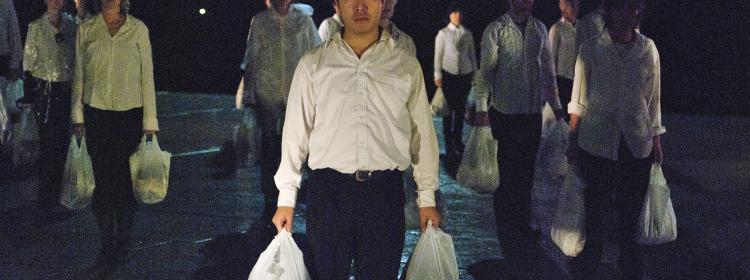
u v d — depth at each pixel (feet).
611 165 16.96
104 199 20.94
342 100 12.56
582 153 17.29
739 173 30.25
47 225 22.80
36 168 29.40
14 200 25.29
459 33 33.37
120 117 20.31
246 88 25.55
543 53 22.43
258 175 29.22
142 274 19.10
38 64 24.36
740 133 39.27
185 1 60.29
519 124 22.58
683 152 34.35
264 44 25.04
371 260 12.87
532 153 22.88
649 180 17.12
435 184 13.20
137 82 20.40
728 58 51.52
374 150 12.54
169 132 38.01
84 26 20.18
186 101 48.42
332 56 12.67
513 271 19.61
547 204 24.54
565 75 26.40
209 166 30.66
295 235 21.81
